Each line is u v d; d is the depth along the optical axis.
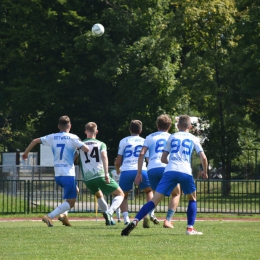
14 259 23.61
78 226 41.91
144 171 42.06
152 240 29.66
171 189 32.34
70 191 40.59
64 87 121.50
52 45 117.69
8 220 58.62
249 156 122.25
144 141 39.28
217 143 109.19
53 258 23.77
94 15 123.00
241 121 106.19
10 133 184.88
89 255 24.53
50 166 85.12
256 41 101.75
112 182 42.03
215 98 107.62
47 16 118.56
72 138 40.47
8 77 125.12
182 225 43.56
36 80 121.94
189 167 32.53
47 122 129.00
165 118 39.41
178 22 106.31
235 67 104.38
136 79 115.38
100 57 120.44
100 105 123.12
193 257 24.03
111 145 128.38
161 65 111.00
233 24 105.44
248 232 35.59
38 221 56.12
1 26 121.62
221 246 27.59
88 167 41.88
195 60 107.69
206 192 73.38
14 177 85.44
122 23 116.12
